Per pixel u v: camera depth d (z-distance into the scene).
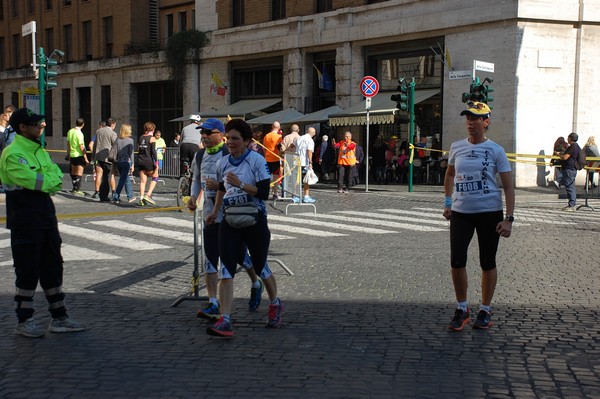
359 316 7.26
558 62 24.66
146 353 5.97
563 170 18.31
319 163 28.12
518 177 24.50
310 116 29.94
